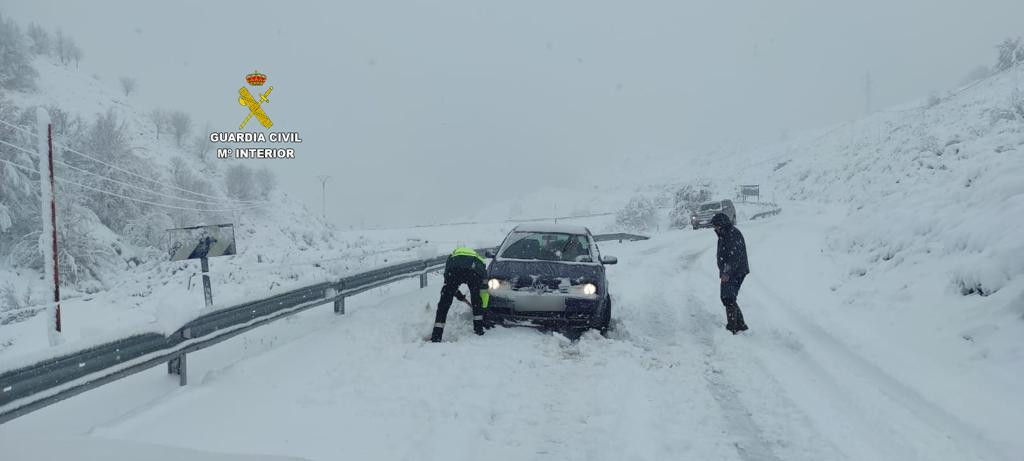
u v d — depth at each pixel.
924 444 4.54
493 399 5.68
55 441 3.78
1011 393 5.21
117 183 27.23
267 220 39.28
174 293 17.83
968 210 9.61
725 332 8.44
